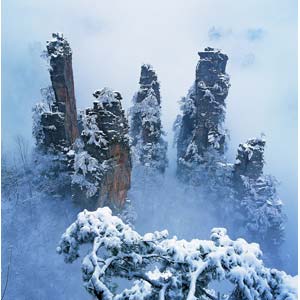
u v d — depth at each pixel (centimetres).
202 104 4103
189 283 902
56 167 3397
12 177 3180
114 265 962
